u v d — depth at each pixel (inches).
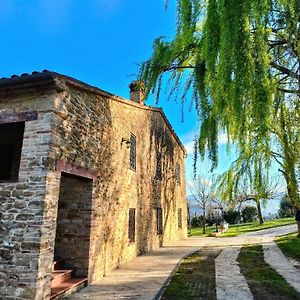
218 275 301.6
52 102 221.1
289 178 348.5
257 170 371.6
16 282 196.5
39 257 196.4
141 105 449.4
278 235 679.7
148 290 243.6
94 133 293.9
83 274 264.4
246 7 231.9
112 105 350.3
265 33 238.5
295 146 334.3
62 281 246.7
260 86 228.8
